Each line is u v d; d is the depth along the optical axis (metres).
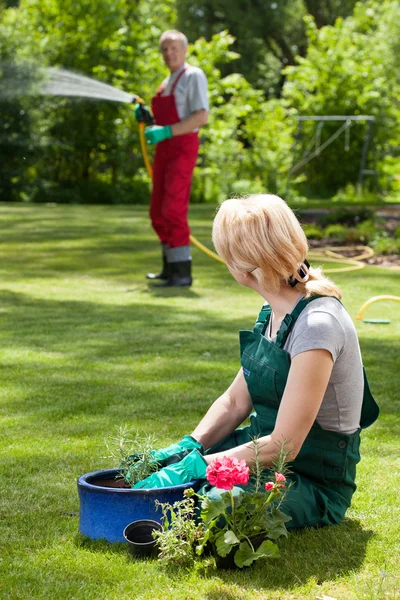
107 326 7.18
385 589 2.57
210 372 5.55
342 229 14.93
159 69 26.88
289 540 2.94
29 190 25.09
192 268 11.06
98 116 25.84
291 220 2.90
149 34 27.77
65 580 2.66
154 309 8.05
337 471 3.04
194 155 9.24
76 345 6.40
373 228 14.58
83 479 3.01
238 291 9.25
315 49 29.56
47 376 5.45
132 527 2.83
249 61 41.09
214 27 40.50
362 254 12.94
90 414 4.59
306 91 29.42
